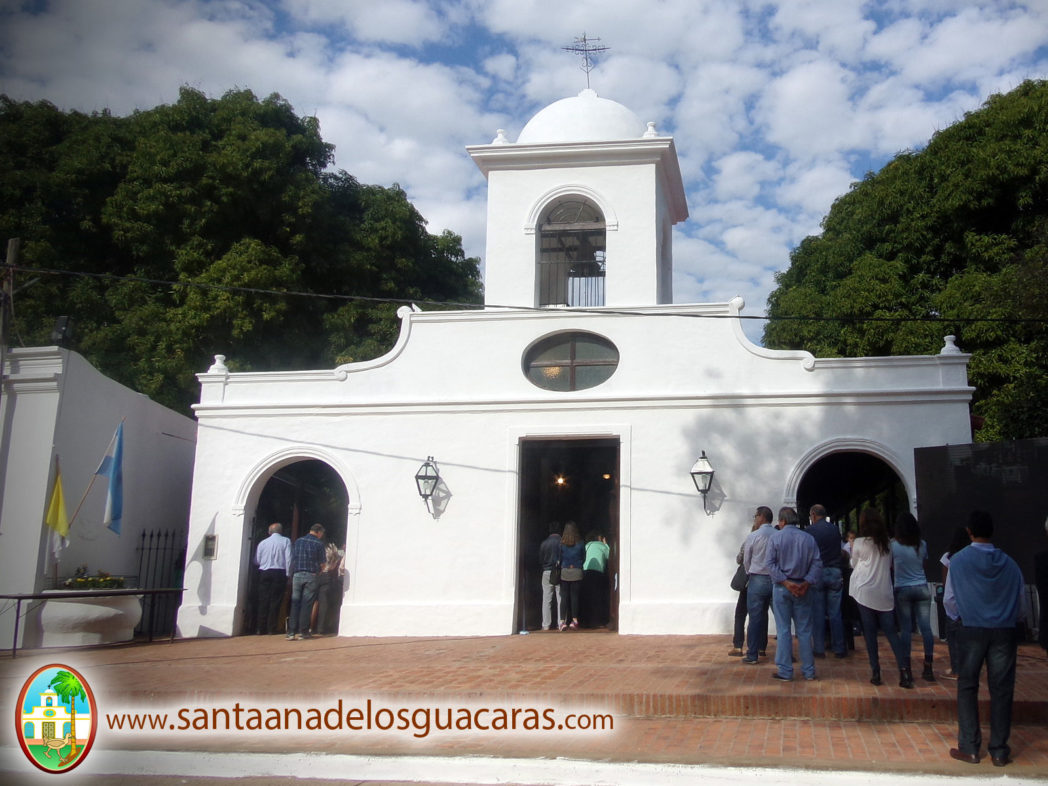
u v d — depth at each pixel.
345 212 26.61
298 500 16.61
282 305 22.23
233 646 13.50
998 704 6.93
